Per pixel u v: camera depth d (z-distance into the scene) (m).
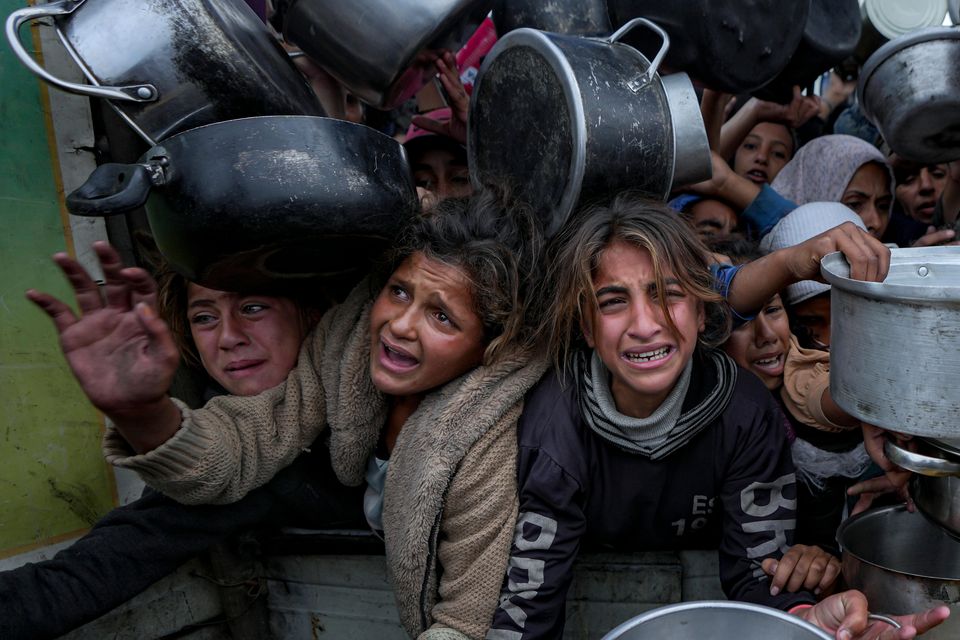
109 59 1.00
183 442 1.05
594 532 1.18
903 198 2.74
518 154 1.26
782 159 2.48
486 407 1.10
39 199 1.37
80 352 0.90
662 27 1.31
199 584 1.38
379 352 1.16
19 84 1.33
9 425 1.36
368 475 1.30
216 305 1.23
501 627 1.05
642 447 1.09
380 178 1.03
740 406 1.13
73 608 1.11
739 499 1.13
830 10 1.72
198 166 0.94
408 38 1.21
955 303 0.72
